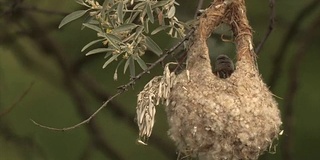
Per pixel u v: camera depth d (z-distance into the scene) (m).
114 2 8.23
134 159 14.70
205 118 8.18
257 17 12.83
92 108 14.60
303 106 14.63
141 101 8.26
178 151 8.52
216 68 8.73
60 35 12.99
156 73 12.66
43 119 14.22
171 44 10.53
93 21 8.27
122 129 14.78
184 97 8.23
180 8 10.39
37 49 13.35
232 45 9.58
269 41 13.05
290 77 12.70
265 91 8.42
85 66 13.65
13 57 13.81
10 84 13.84
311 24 12.91
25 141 13.12
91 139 13.48
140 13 8.23
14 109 13.95
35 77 14.01
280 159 14.18
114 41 8.13
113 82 13.82
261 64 13.16
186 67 8.37
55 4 12.66
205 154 8.23
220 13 8.45
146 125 8.23
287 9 12.91
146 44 8.26
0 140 13.09
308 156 14.69
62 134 14.32
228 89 8.28
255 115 8.24
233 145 8.20
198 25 8.43
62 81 13.27
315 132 14.66
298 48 13.23
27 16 12.51
